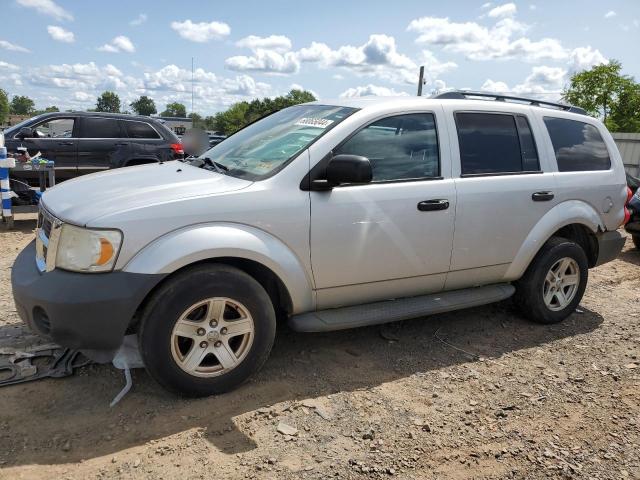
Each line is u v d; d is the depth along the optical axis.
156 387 3.39
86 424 2.98
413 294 4.12
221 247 3.15
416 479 2.71
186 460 2.74
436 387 3.63
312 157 3.55
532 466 2.87
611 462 2.94
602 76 39.28
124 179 3.66
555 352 4.29
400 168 3.89
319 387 3.53
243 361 3.36
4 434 2.86
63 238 3.07
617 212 5.07
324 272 3.61
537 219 4.49
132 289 2.97
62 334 2.97
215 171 3.76
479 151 4.26
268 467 2.72
